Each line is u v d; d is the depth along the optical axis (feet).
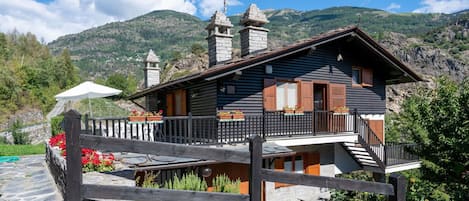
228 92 31.78
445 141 27.73
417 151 32.65
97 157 18.57
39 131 86.38
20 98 114.32
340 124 36.63
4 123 99.04
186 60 127.24
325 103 39.63
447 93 29.07
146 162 20.52
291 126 35.50
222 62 38.70
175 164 21.18
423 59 155.53
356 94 42.34
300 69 36.86
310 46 33.86
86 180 15.49
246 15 37.40
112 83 135.33
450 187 29.22
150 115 24.44
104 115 95.35
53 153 21.50
